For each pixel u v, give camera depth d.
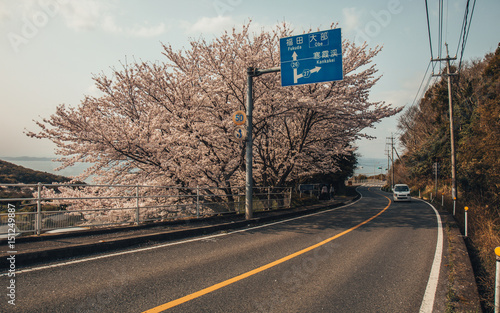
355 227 10.38
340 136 17.98
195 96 13.21
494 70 23.08
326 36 10.46
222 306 3.64
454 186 21.58
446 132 33.09
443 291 4.41
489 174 15.64
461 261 5.99
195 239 7.86
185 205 9.88
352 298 4.05
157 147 11.97
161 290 4.11
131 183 12.67
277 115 14.65
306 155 18.16
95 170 12.34
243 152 13.59
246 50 13.34
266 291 4.19
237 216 11.63
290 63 10.75
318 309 3.66
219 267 5.27
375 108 15.95
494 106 14.56
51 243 6.03
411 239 8.36
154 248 6.67
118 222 7.99
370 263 5.81
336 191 43.72
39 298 3.71
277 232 9.15
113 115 12.30
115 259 5.63
